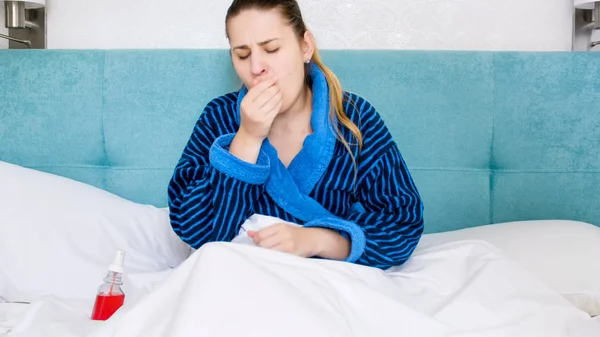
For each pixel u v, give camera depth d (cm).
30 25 185
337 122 125
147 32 187
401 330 84
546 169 173
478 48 186
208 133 129
